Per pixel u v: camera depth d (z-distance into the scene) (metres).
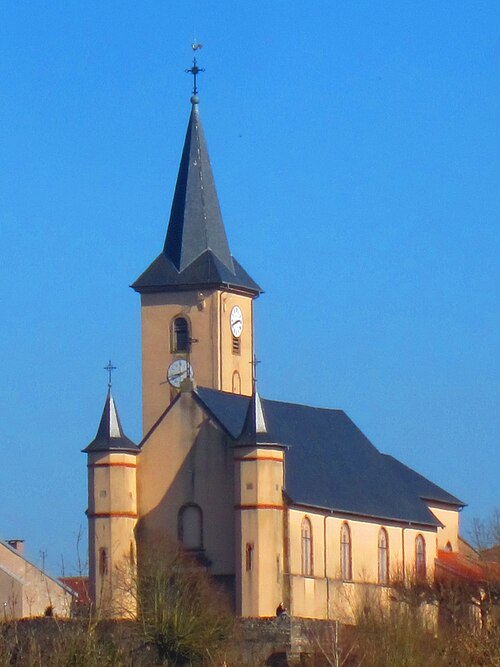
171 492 162.12
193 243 193.88
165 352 192.12
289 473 164.62
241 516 157.25
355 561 170.75
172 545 159.38
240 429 163.38
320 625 138.62
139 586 142.50
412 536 181.25
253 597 156.00
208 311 191.50
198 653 132.62
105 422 163.12
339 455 178.88
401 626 122.25
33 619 114.56
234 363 193.50
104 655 103.25
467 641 113.94
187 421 162.75
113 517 160.62
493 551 175.12
